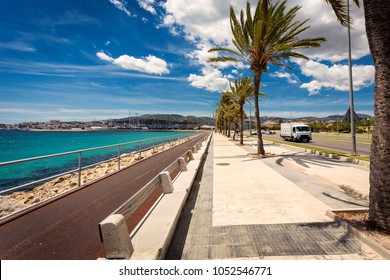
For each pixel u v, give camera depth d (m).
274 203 5.96
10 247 3.97
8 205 6.76
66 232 4.56
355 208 5.20
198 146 19.81
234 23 14.88
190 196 6.89
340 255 3.47
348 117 15.04
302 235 4.14
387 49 3.97
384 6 4.02
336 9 6.40
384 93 3.98
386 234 3.83
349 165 11.84
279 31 14.48
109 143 54.19
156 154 20.20
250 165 12.29
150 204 6.32
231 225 4.70
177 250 3.77
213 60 16.59
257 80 15.80
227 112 44.12
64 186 11.05
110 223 2.97
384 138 3.98
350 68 14.91
